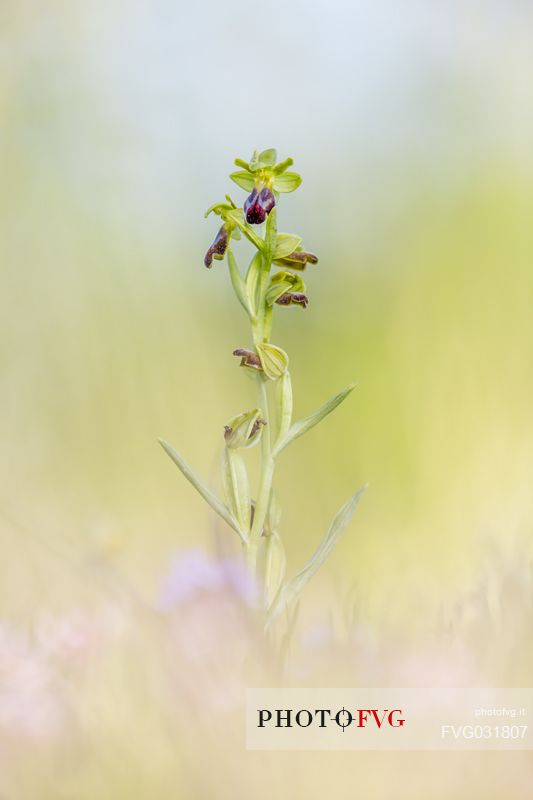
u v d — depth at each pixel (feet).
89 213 7.34
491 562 3.52
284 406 3.67
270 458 3.65
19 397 5.92
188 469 3.65
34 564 4.12
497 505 4.75
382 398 5.96
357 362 6.90
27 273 6.77
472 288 6.40
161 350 6.11
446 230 7.48
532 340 5.78
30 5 7.87
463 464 5.23
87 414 5.85
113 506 5.19
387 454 5.48
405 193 7.92
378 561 4.55
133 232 7.37
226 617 3.29
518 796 3.16
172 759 3.21
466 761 3.17
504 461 5.11
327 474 5.33
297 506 5.04
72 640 3.34
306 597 4.09
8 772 3.22
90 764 3.22
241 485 3.63
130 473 5.62
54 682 3.28
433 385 5.82
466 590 3.55
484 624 3.31
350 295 7.45
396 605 3.63
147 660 3.27
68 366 6.02
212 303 7.67
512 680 3.23
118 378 5.92
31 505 5.07
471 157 8.04
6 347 6.14
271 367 3.64
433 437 5.47
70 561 3.64
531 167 7.78
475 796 3.16
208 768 3.18
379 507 5.06
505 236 6.97
